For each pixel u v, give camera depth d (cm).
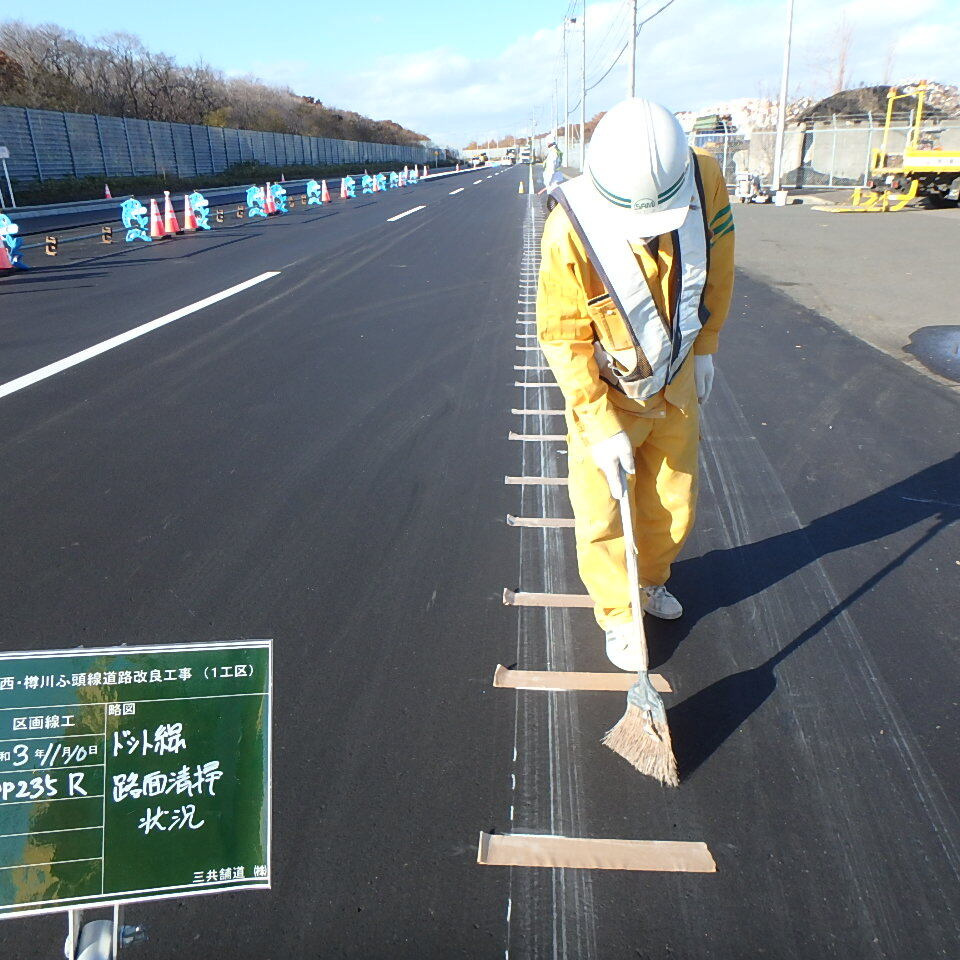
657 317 209
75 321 784
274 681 250
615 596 252
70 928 150
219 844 145
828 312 764
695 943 168
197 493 388
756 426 468
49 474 410
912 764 215
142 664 141
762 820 198
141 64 4334
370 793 207
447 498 382
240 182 3984
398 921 174
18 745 137
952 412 481
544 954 166
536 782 211
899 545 328
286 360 632
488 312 809
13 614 284
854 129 2511
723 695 244
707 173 210
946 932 169
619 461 217
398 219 1898
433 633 275
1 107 2697
